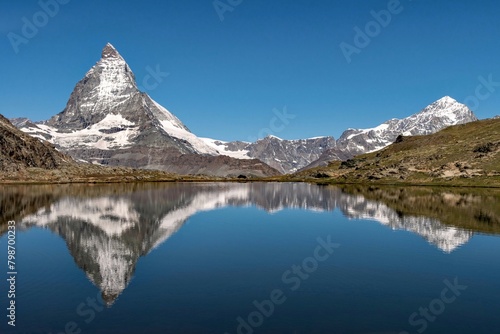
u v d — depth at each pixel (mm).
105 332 26172
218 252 48469
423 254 47031
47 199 114500
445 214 79688
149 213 85562
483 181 167250
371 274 38938
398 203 103938
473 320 28156
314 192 160375
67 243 52719
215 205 108500
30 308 30031
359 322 27766
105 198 121125
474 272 39500
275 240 56469
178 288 34562
